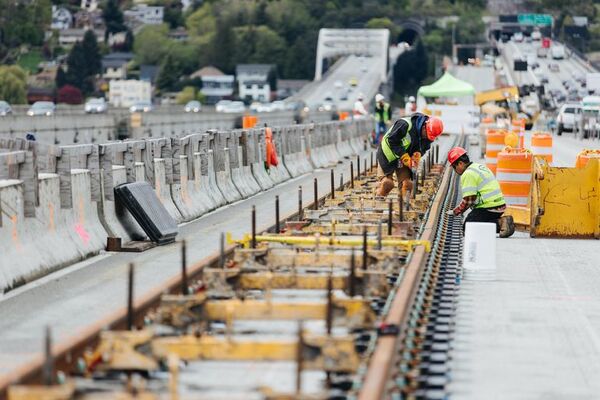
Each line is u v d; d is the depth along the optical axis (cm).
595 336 2853
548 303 3297
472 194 4484
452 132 15725
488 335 2848
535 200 4803
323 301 2411
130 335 1998
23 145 3628
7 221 3344
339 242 3266
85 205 3950
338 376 2136
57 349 1917
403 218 4150
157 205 4306
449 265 3812
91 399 1677
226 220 5150
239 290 2634
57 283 3394
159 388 1980
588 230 4809
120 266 3706
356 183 5938
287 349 1972
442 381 2311
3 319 2870
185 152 5306
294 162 8300
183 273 2442
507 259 4194
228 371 2303
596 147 12638
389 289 2638
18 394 1633
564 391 2330
